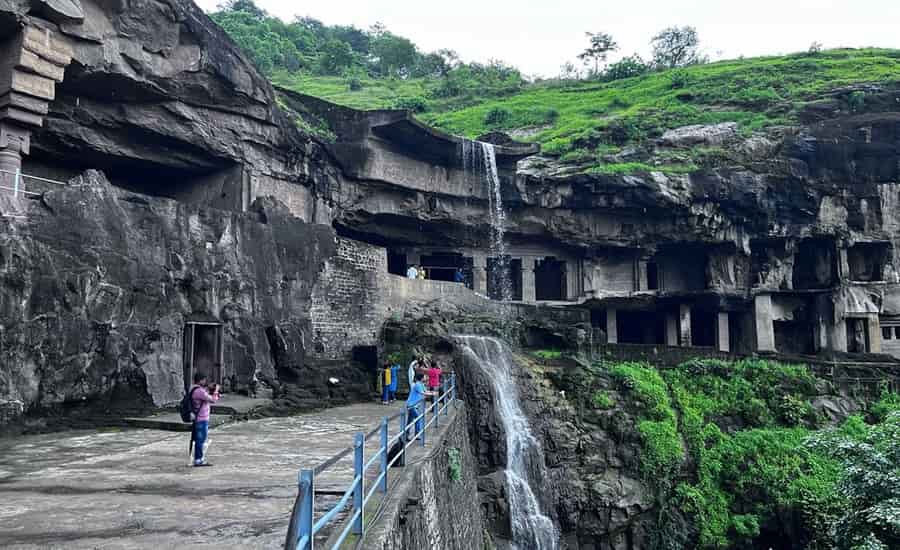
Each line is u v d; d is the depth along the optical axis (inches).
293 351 859.4
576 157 1638.8
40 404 558.9
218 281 773.3
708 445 1106.7
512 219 1526.8
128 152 917.2
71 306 590.6
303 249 920.9
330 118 1263.5
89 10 769.6
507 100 2447.1
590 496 976.9
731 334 1648.6
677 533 1000.9
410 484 330.3
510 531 825.5
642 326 1740.9
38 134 835.4
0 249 537.0
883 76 1817.2
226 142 981.8
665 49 3142.2
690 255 1674.5
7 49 700.7
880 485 665.0
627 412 1087.6
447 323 1104.8
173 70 872.9
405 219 1384.1
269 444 488.4
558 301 1612.9
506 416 947.3
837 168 1505.9
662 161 1576.0
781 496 1013.2
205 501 306.0
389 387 826.8
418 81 3051.2
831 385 1268.5
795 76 1990.7
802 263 1642.5
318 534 245.6
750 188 1482.5
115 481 351.6
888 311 1509.6
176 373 689.6
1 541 241.6
